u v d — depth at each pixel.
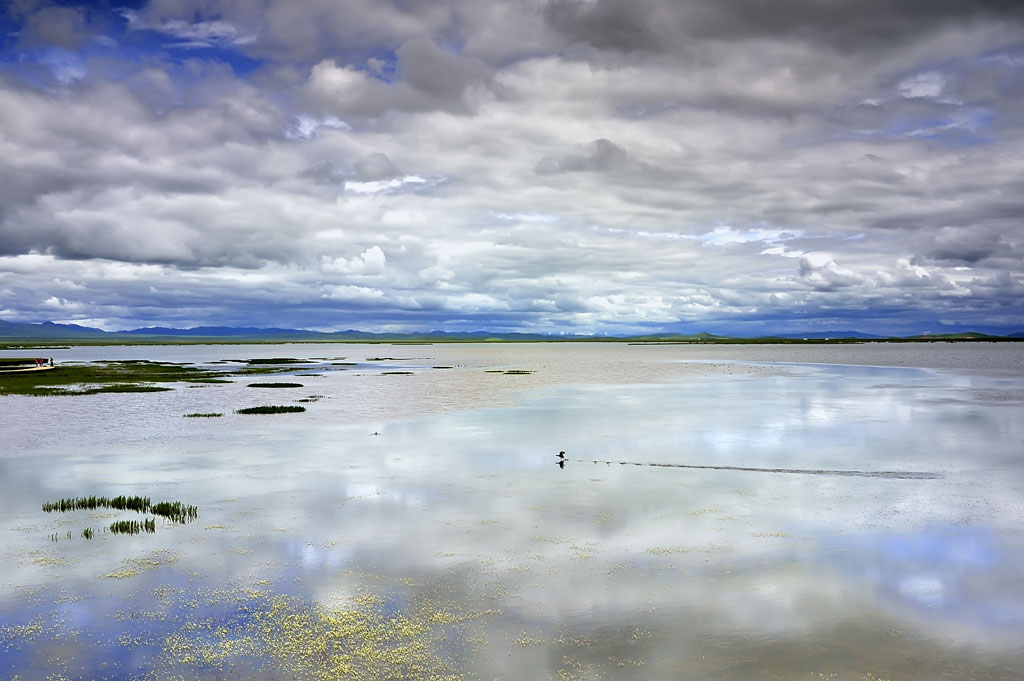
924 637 11.81
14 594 13.84
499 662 11.03
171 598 13.61
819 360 140.75
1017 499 21.12
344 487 22.94
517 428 37.03
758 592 13.74
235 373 93.75
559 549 16.41
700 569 15.03
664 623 12.37
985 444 31.12
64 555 16.17
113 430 36.53
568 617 12.64
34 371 93.56
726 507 20.23
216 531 18.00
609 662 10.99
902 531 17.81
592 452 29.47
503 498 21.36
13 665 10.96
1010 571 14.90
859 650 11.34
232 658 11.21
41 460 28.00
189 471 25.69
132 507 20.31
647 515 19.38
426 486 23.05
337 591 13.92
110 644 11.70
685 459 27.88
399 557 15.91
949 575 14.66
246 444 31.83
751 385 69.56
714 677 10.52
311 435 34.66
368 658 11.20
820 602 13.26
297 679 10.57
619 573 14.81
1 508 20.42
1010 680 10.43
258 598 13.59
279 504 20.72
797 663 10.92
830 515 19.36
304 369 107.19
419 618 12.66
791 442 31.92
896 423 38.56
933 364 118.19
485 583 14.29
